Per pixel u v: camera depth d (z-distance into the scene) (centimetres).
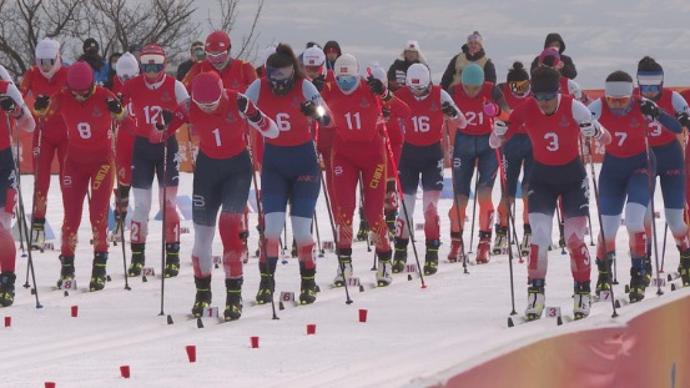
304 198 2427
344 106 2573
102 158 2677
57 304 2505
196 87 2183
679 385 1617
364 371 1780
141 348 2005
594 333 1356
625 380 1419
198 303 2320
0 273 2511
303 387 1672
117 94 3014
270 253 2417
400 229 2989
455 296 2578
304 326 2202
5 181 2469
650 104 2347
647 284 2620
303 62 2775
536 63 3391
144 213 2908
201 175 2284
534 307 2236
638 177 2473
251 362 1869
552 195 2239
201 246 2303
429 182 2962
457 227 3169
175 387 1694
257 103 2355
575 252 2227
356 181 2667
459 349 1944
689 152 2855
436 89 2948
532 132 2225
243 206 2280
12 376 1781
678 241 2681
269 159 2392
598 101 2473
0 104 2400
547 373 1258
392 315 2323
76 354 1958
